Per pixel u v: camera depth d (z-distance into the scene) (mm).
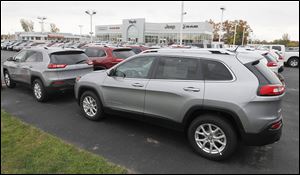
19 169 3453
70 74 6895
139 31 67438
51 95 6926
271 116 3523
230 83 3650
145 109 4520
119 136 4691
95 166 3527
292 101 7867
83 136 4664
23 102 6953
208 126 3857
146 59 4605
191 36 63344
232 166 3705
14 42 38812
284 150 4234
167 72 4281
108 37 78250
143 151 4109
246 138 3586
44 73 6645
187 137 4281
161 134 4820
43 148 4031
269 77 3654
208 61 3928
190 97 3879
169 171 3535
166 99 4176
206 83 3814
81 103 5680
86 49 10594
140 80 4547
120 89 4832
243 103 3500
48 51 6859
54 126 5145
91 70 7523
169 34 65625
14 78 8070
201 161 3832
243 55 3908
